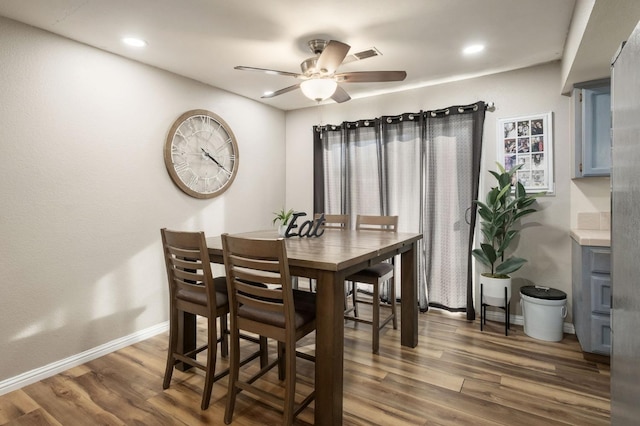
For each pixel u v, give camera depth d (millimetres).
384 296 3779
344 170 4000
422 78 3344
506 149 3188
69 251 2414
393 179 3736
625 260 1048
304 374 2316
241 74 3166
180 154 3160
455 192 3396
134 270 2824
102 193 2602
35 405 1965
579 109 2697
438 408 1905
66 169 2391
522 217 3115
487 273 3137
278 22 2240
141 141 2859
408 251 2707
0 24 2082
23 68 2178
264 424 1792
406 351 2609
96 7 2025
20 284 2180
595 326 2371
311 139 4367
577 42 2045
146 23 2229
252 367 2406
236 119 3781
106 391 2100
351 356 2525
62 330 2379
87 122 2502
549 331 2764
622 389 1074
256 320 1781
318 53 2520
